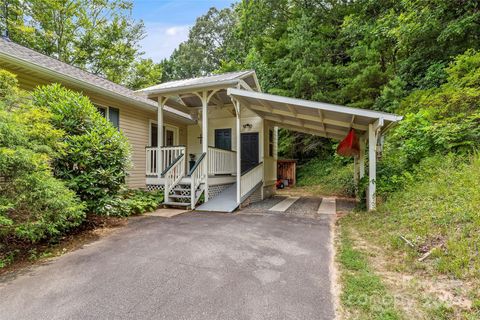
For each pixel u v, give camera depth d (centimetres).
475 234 312
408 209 467
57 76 608
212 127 1128
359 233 455
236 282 281
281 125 1112
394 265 309
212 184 848
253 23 1858
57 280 290
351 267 310
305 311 225
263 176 993
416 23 905
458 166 508
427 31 902
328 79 1389
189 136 1206
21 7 1528
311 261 337
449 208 390
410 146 639
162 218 612
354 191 1020
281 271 307
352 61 1380
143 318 219
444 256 294
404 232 394
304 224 548
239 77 812
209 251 377
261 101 731
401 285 260
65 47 1761
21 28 1459
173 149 841
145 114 953
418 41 977
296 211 710
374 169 630
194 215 652
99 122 533
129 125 880
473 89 630
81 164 490
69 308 234
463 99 640
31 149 383
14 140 364
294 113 770
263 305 236
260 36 1823
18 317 222
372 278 275
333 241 423
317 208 758
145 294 257
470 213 351
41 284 281
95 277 296
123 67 2022
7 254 355
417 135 646
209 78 879
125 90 955
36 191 365
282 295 252
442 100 688
